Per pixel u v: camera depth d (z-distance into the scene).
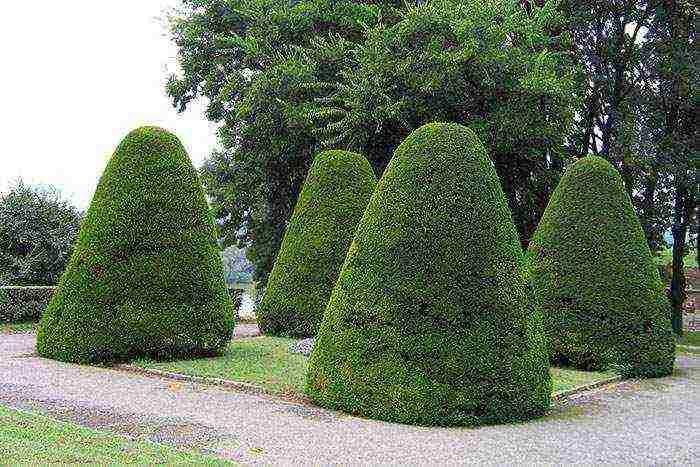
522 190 20.31
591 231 12.73
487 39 17.92
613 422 8.51
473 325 8.26
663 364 12.64
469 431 7.73
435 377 8.03
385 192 8.97
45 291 18.58
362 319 8.52
